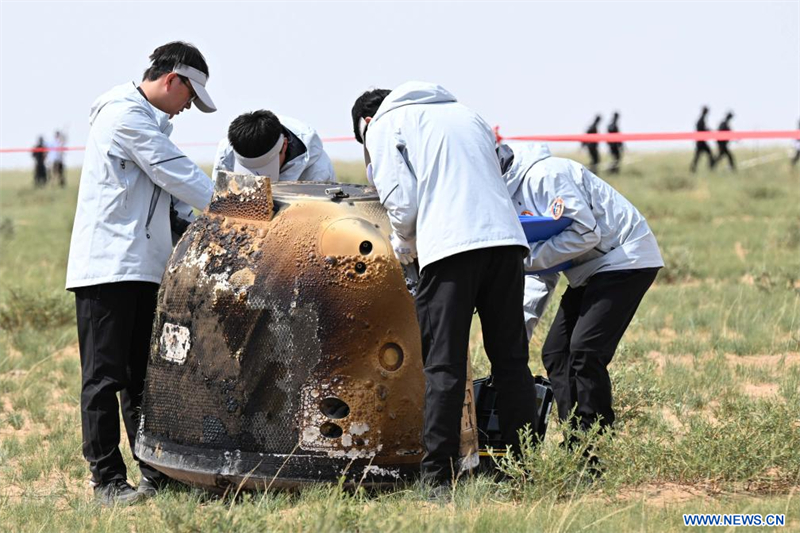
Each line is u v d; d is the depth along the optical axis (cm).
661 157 14700
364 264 1346
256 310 1355
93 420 1487
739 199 7156
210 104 1544
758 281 3428
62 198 10406
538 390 1555
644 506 1324
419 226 1334
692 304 3139
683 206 6844
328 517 1171
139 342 1550
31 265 4706
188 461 1398
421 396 1368
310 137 1698
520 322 1377
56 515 1424
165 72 1521
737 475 1474
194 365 1394
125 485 1505
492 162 1368
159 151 1459
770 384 2212
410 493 1346
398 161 1340
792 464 1497
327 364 1344
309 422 1350
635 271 1512
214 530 1209
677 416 1766
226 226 1402
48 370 2477
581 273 1539
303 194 1424
